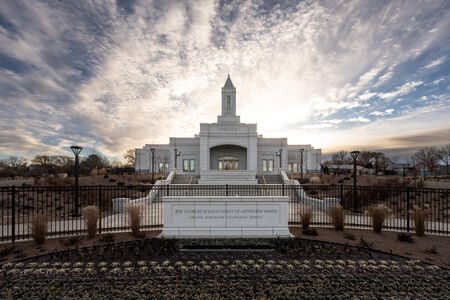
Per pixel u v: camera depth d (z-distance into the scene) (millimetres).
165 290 5391
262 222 8430
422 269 6445
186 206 8422
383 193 18516
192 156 42531
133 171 42656
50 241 8516
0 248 7801
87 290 5414
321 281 5801
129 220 10359
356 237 9039
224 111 43469
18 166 60938
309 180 26156
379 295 5285
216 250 7770
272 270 6367
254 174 26281
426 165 68188
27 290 5363
